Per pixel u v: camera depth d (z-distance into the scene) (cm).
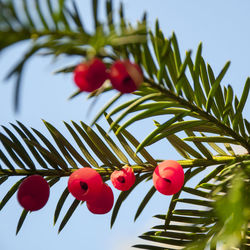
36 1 34
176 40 37
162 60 36
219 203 29
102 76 35
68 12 35
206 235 37
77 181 38
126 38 34
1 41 34
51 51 35
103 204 38
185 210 38
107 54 35
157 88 37
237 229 29
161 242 38
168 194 38
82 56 35
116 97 36
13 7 34
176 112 38
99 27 34
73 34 34
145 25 34
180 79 37
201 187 38
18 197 38
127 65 35
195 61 38
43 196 38
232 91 38
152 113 38
